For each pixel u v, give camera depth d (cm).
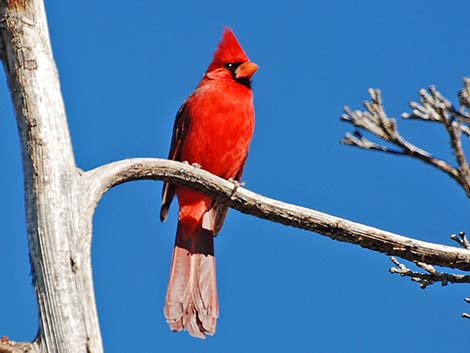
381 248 907
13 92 766
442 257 898
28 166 735
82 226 721
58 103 763
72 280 690
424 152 835
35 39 776
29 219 717
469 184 820
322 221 907
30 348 666
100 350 678
